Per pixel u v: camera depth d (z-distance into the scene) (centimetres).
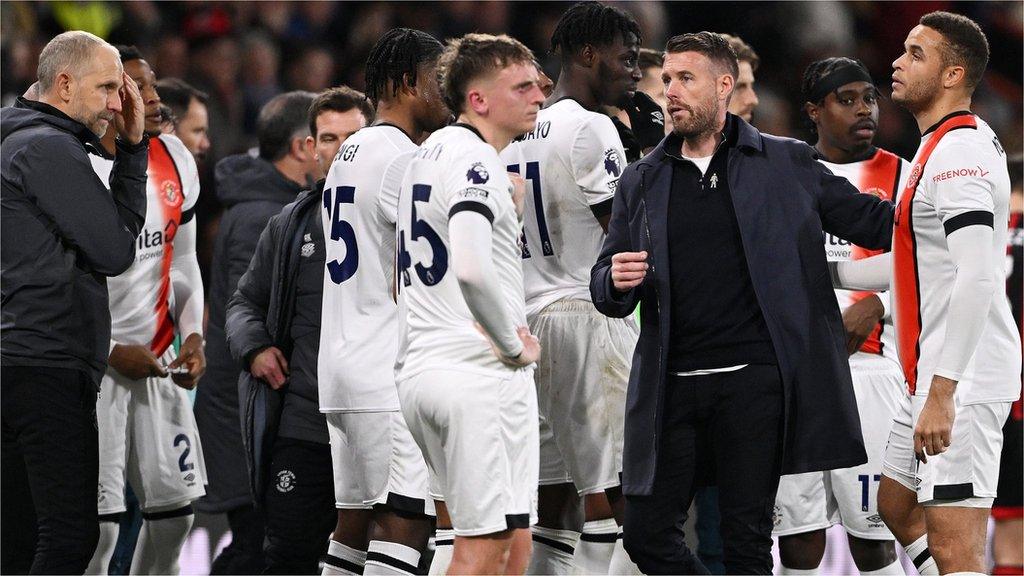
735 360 1456
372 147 1630
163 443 1934
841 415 1459
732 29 3997
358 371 1614
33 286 1541
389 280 1634
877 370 1830
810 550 1773
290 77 3869
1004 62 4262
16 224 1545
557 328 1659
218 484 2112
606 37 1661
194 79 3581
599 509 1702
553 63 3028
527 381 1376
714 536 2103
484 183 1302
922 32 1483
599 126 1627
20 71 3400
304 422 1702
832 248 1875
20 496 1720
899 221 1485
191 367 1948
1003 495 2125
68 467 1544
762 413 1451
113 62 1596
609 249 1533
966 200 1389
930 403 1404
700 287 1466
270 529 1712
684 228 1476
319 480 1711
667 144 1516
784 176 1482
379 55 1648
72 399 1553
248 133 3656
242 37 3806
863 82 1866
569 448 1667
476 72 1363
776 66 3972
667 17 4000
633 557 1523
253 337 1725
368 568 1619
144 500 1925
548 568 1738
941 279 1448
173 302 2000
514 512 1344
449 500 1352
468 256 1274
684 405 1481
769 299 1443
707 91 1463
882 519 1661
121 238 1562
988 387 1461
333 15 4044
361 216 1627
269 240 1781
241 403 1733
